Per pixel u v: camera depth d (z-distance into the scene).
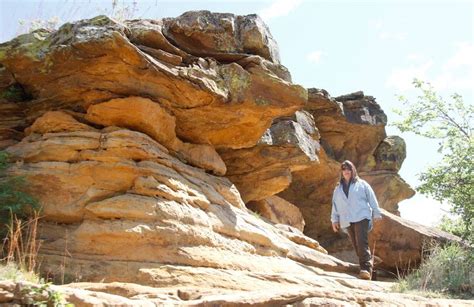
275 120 9.98
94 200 6.86
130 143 7.10
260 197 10.32
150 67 7.18
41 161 7.19
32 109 7.89
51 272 6.30
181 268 6.38
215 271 6.52
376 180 13.60
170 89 7.58
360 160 13.66
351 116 13.01
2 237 6.72
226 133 8.66
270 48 8.65
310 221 12.70
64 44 7.10
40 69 7.37
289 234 9.15
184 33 7.96
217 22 8.17
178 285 6.19
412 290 7.50
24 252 6.50
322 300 5.63
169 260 6.53
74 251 6.52
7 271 5.56
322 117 12.55
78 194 6.94
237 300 5.32
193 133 8.42
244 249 7.51
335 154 13.16
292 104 8.47
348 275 8.62
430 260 8.35
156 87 7.50
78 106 7.69
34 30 7.60
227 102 7.95
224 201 8.02
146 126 7.50
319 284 6.93
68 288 4.88
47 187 7.02
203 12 8.11
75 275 6.27
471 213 9.92
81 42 6.88
